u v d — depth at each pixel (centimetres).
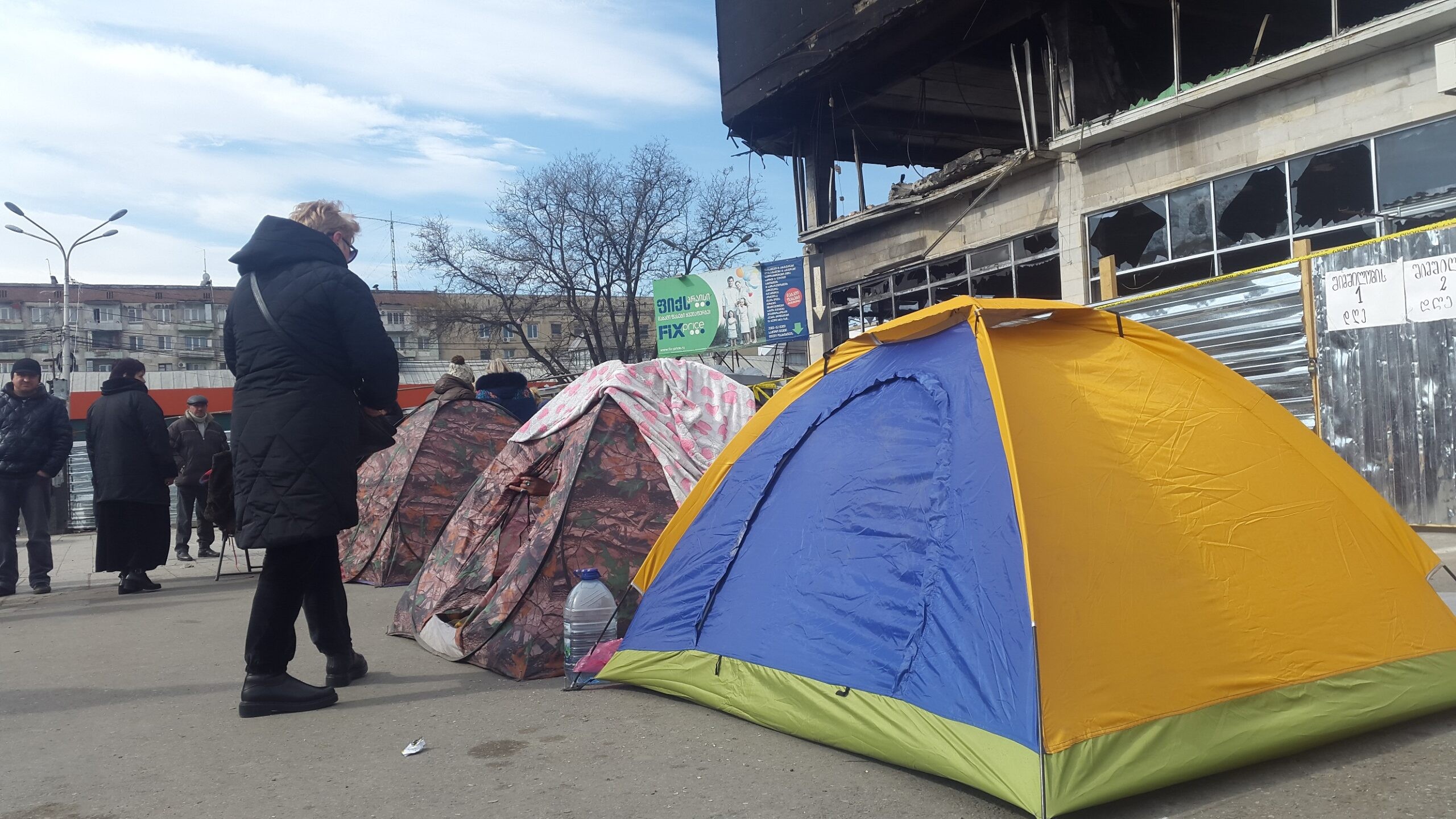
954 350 365
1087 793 257
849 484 371
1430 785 272
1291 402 789
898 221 1806
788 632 361
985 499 314
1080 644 282
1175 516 322
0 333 8200
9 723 397
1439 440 696
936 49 1695
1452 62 937
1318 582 329
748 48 1934
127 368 814
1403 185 1059
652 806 283
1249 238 1217
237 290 421
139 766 336
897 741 301
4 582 825
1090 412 338
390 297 7631
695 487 451
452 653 496
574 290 3619
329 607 443
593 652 439
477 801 292
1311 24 1653
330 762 335
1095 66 1490
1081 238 1434
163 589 850
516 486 563
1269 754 291
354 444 416
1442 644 340
